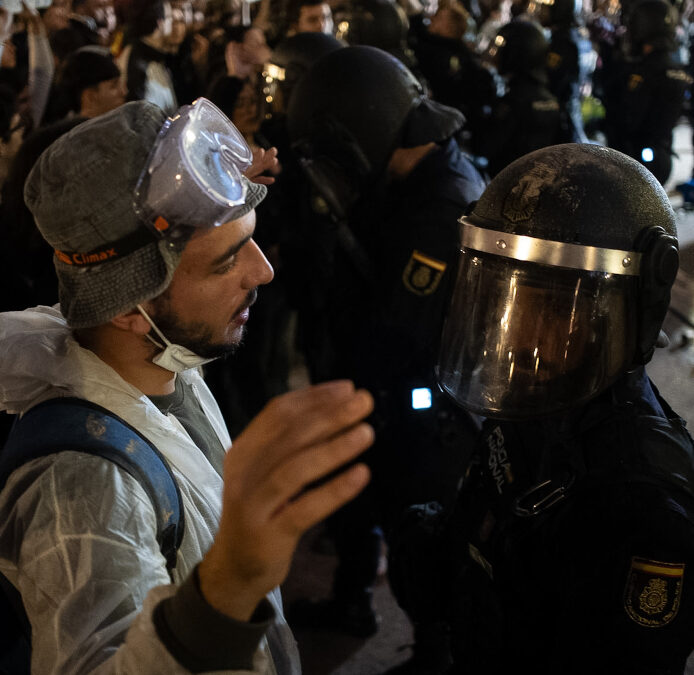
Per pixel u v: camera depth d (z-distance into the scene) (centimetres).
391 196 203
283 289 256
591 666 96
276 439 55
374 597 265
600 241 100
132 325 95
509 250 103
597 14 869
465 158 209
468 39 553
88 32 371
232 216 90
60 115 263
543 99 453
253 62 321
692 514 94
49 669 77
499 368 107
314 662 236
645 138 569
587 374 103
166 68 351
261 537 56
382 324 193
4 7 287
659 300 103
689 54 882
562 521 100
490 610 110
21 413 96
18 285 172
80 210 87
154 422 95
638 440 100
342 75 201
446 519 133
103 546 80
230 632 61
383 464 204
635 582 92
